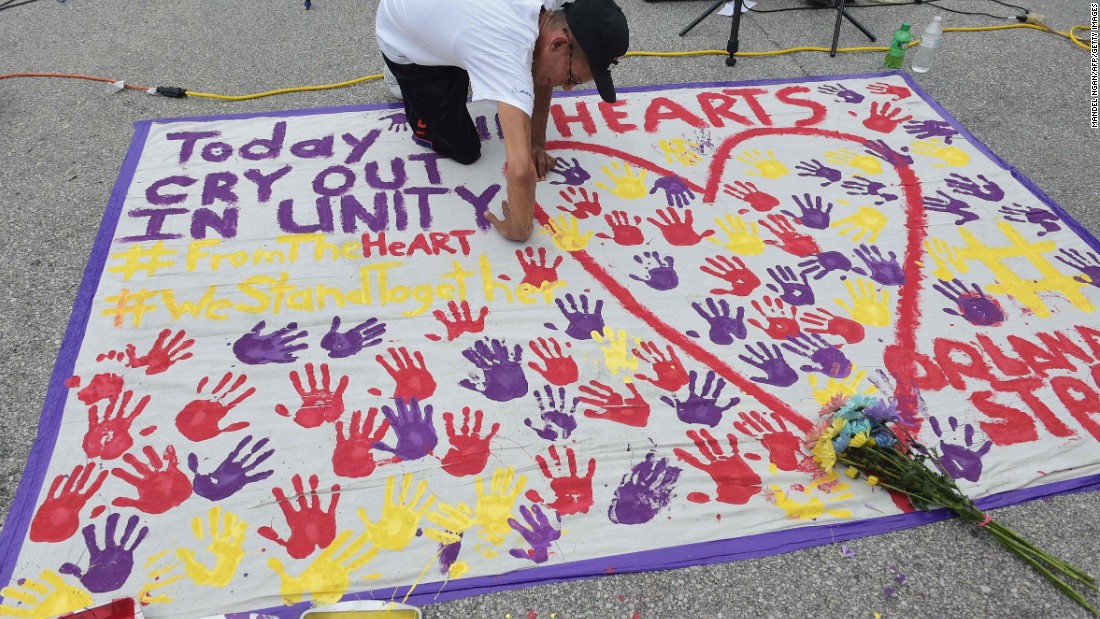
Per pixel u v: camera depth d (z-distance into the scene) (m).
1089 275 2.78
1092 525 2.06
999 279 2.75
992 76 3.91
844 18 4.38
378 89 3.58
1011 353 2.49
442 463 2.11
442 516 2.00
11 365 2.29
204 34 3.99
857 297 2.66
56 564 1.86
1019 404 2.34
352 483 2.05
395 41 2.62
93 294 2.49
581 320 2.52
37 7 4.18
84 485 2.01
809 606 1.88
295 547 1.92
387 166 3.08
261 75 3.66
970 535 2.03
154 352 2.33
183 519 1.96
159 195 2.89
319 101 3.49
